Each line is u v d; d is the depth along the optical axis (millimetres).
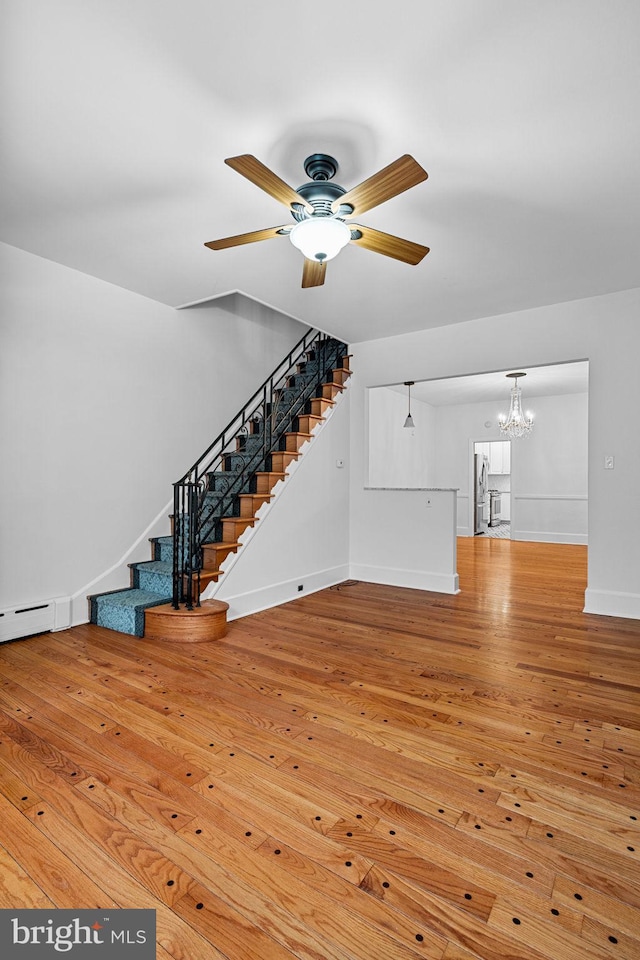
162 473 4438
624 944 1216
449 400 9383
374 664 3055
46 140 2217
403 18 1635
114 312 4004
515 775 1917
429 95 1960
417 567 5168
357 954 1192
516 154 2314
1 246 3283
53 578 3654
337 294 4070
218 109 2037
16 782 1854
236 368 5250
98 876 1420
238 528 4145
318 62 1809
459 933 1248
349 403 5551
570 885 1394
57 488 3662
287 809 1713
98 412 3916
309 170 2359
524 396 8906
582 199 2689
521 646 3393
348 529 5578
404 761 2008
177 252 3354
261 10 1608
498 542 8977
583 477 8680
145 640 3459
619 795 1795
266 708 2459
